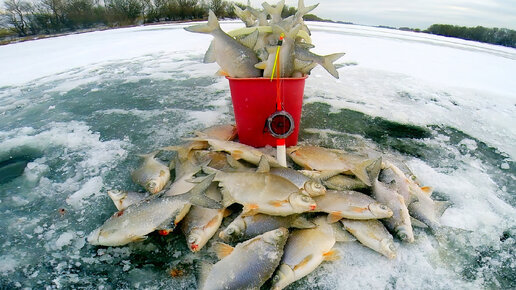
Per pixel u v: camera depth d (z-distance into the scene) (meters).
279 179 2.24
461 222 2.36
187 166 2.71
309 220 2.22
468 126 4.00
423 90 5.26
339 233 2.19
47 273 1.98
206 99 4.80
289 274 1.83
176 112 4.32
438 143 3.56
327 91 5.08
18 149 3.48
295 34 2.71
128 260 2.07
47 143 3.59
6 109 4.77
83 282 1.92
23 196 2.71
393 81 5.73
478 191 2.72
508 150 3.45
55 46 10.97
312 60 2.78
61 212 2.50
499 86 5.60
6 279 1.94
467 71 6.66
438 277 1.94
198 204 2.13
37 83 6.11
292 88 2.81
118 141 3.56
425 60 7.74
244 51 2.79
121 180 2.87
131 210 2.17
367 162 2.56
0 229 2.34
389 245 2.02
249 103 2.87
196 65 7.09
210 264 1.92
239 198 2.24
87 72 6.80
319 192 2.27
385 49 9.20
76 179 2.92
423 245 2.16
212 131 3.32
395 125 3.95
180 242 2.20
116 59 8.11
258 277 1.81
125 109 4.52
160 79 6.02
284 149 2.73
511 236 2.26
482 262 2.05
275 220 2.15
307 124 3.88
